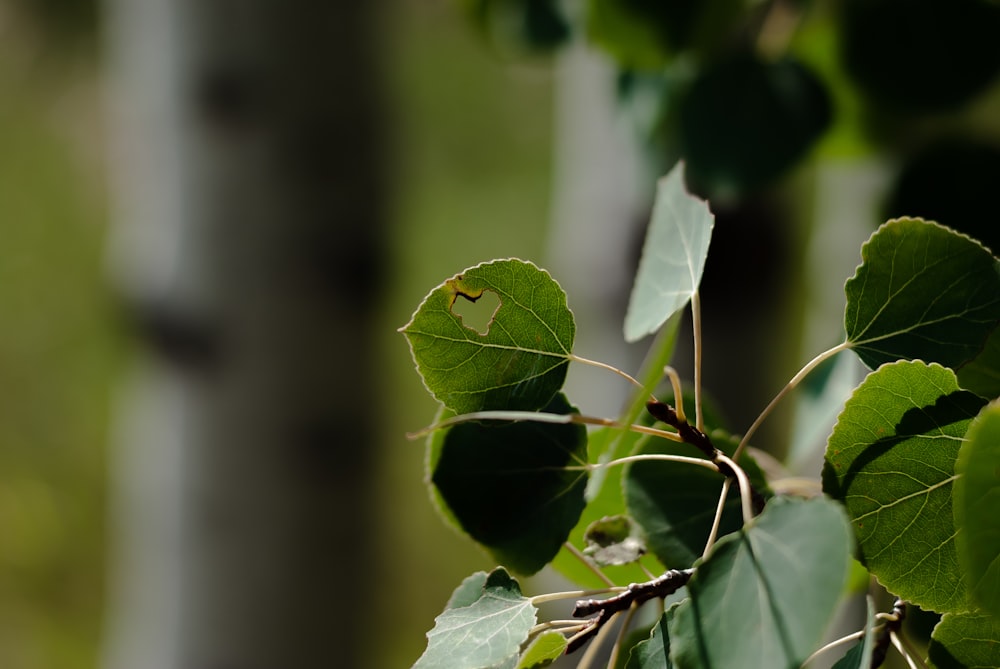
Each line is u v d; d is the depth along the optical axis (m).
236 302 2.28
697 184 1.20
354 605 2.49
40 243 5.74
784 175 1.18
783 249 1.78
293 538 2.39
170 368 2.34
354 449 2.42
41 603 4.55
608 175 1.73
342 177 2.28
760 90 1.19
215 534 2.39
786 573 0.92
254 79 2.21
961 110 1.18
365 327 2.39
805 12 1.19
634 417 0.97
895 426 0.96
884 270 0.98
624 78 1.31
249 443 2.35
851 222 1.58
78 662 4.38
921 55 1.18
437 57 6.12
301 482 2.37
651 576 1.01
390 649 4.16
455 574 4.34
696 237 0.99
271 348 2.30
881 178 1.20
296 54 2.21
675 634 0.93
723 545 0.93
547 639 0.96
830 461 0.96
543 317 0.98
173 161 2.26
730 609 0.92
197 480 2.38
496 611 0.97
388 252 2.43
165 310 2.29
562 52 1.41
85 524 4.83
